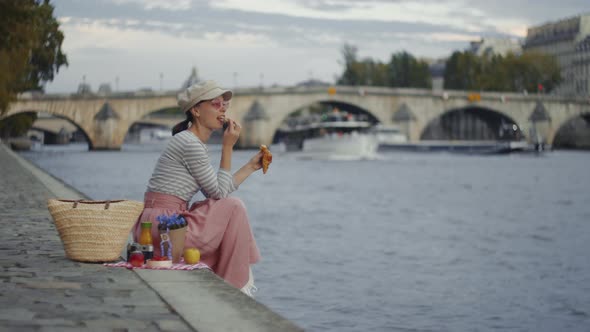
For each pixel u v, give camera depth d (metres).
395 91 159.25
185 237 8.03
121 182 56.25
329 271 17.98
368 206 41.34
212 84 8.26
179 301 6.39
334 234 26.77
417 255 21.67
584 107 177.50
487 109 168.88
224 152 8.31
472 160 118.44
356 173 79.31
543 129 172.00
